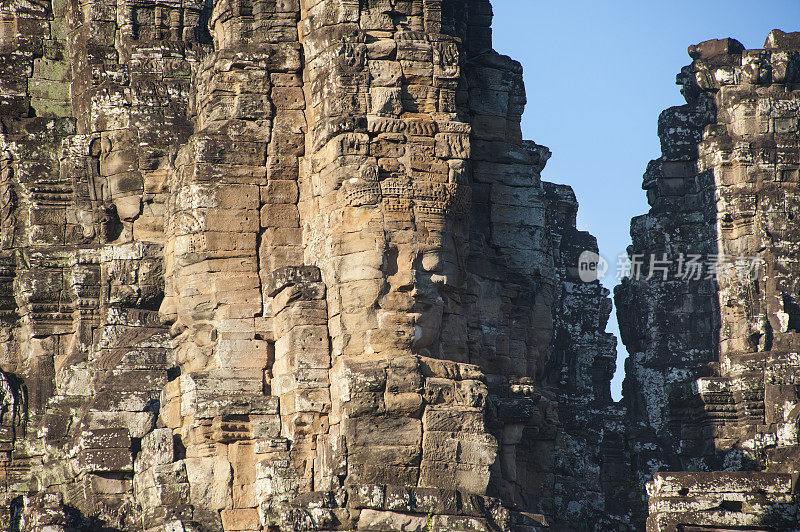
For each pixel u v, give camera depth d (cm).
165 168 14750
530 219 14288
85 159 14962
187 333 13150
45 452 14038
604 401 17300
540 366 14325
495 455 12012
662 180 17538
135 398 13700
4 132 15512
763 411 15988
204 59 13725
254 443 12619
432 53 12800
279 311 12788
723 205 16988
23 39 15900
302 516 11675
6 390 14625
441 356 12575
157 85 14975
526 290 14038
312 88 13062
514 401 13425
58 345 14812
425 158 12569
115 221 14925
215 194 13025
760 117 17238
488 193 14188
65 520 12862
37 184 15175
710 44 17750
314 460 12369
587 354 17650
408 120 12600
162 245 14600
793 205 16875
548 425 14250
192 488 12631
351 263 12344
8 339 15050
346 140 12488
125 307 14462
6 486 14450
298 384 12400
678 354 17025
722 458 15912
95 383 14000
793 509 12256
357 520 11644
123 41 15275
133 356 14075
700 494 12531
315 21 13075
